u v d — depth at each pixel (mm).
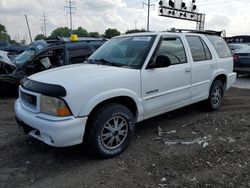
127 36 4891
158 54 4324
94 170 3432
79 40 7941
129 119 3875
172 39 4695
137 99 3994
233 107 6203
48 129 3281
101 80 3566
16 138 4441
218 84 5770
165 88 4434
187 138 4375
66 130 3262
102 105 3666
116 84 3707
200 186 3076
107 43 5074
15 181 3238
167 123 5102
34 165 3604
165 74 4383
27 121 3549
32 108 3607
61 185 3133
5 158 3791
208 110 5777
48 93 3330
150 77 4145
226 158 3707
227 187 3053
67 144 3322
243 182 3141
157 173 3352
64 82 3398
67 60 7152
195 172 3363
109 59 4484
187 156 3756
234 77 6414
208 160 3658
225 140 4285
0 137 4496
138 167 3490
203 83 5301
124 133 3875
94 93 3471
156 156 3770
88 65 4273
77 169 3473
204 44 5457
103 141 3652
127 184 3127
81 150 3979
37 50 7750
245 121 5176
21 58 8102
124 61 4285
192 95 5059
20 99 3982
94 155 3689
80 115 3363
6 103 6777
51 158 3773
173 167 3482
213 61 5551
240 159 3674
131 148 4039
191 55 5016
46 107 3391
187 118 5375
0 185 3156
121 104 3971
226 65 5988
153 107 4281
